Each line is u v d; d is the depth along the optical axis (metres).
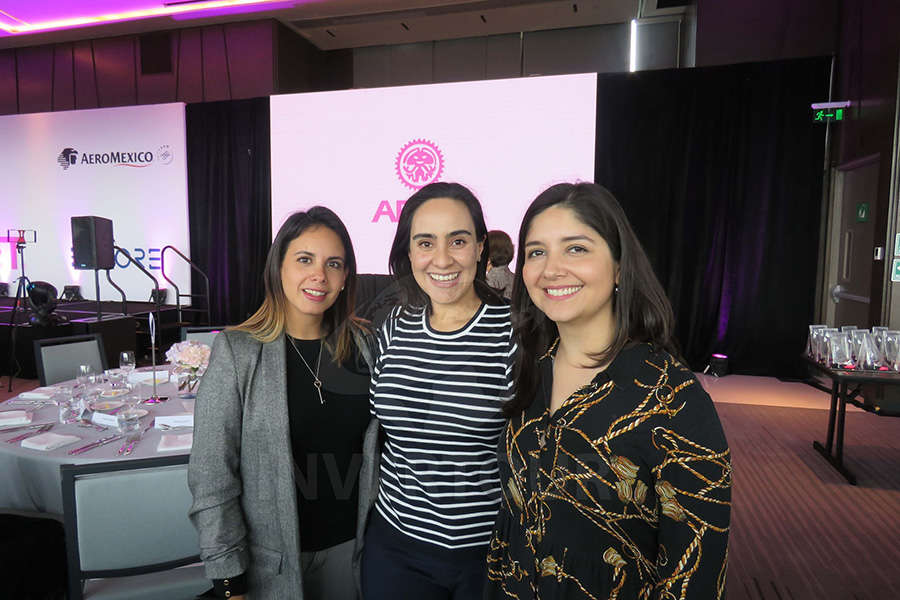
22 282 5.52
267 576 1.19
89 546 1.46
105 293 7.37
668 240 5.79
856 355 3.27
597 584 0.84
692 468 0.75
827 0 5.38
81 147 7.27
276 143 6.64
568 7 6.70
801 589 2.10
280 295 1.23
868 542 2.43
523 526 0.95
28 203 7.47
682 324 5.84
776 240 5.51
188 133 7.15
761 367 5.65
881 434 3.79
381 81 8.02
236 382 1.16
